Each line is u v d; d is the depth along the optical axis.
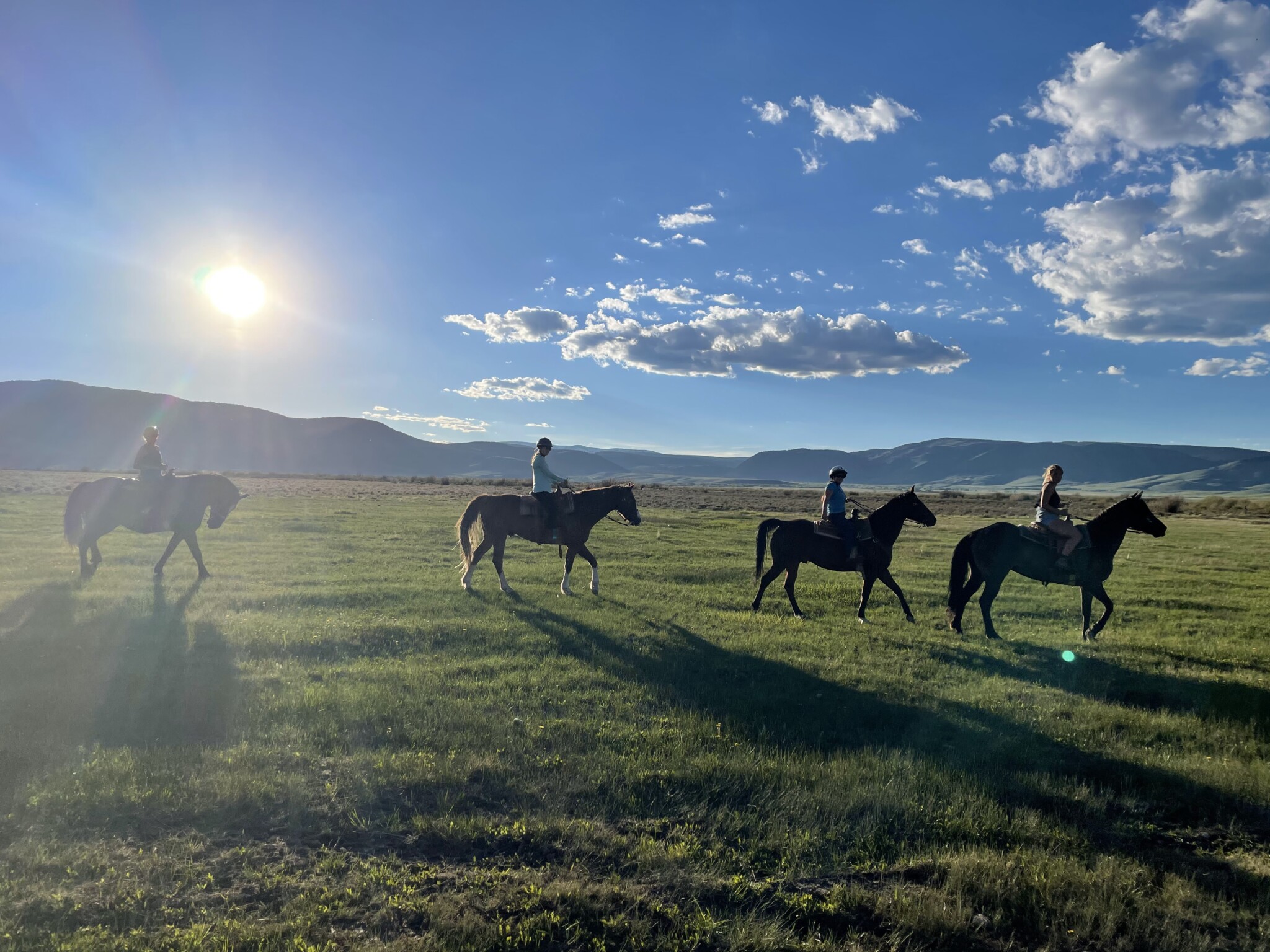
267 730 7.10
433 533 26.25
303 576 16.12
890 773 6.55
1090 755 7.41
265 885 4.64
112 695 7.88
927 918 4.54
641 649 10.71
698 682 9.18
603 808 5.80
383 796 5.85
